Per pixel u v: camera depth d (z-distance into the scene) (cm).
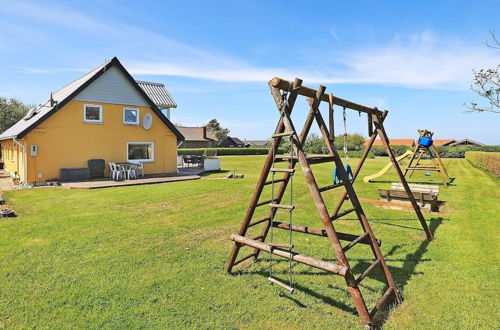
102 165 1405
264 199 928
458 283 379
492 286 371
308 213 756
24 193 1012
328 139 386
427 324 294
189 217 700
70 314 301
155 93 2212
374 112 532
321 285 374
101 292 346
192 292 350
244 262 445
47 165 1273
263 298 340
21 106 3572
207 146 5866
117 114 1477
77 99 1344
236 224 643
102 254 464
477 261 449
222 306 321
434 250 498
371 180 1471
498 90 941
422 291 360
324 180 1445
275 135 349
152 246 503
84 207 798
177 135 1723
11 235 550
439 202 899
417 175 1697
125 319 294
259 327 286
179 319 296
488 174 1759
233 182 1319
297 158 340
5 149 1839
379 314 312
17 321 289
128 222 651
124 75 1491
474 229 616
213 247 504
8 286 359
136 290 352
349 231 611
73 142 1341
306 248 498
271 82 333
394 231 610
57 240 525
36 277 383
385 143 541
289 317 303
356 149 4781
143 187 1166
